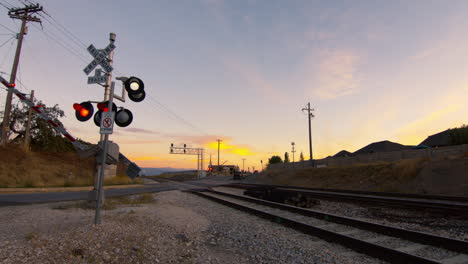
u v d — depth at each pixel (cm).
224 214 1008
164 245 546
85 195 1490
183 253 511
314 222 833
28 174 2322
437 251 527
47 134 3130
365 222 720
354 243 546
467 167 1717
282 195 1359
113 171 3238
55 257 422
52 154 3086
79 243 490
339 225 782
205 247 566
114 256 452
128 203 1213
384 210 1114
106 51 867
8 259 404
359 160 3350
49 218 752
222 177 6525
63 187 2062
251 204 1324
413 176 2042
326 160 3931
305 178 3434
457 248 516
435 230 775
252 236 657
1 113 2916
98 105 725
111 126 702
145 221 759
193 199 1563
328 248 555
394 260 466
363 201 1320
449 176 1752
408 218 945
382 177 2339
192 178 7350
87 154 958
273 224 800
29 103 840
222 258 497
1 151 2417
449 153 2280
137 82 905
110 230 596
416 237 588
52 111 3234
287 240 609
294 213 1015
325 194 1653
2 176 2091
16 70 2480
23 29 2505
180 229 705
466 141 3391
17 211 899
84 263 411
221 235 679
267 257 497
